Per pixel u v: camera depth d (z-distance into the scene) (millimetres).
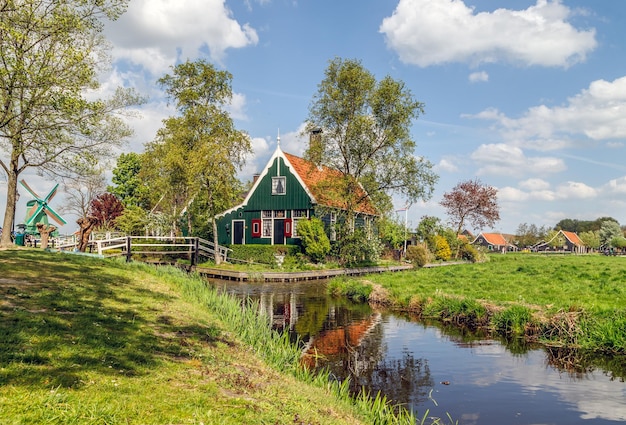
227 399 5086
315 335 12391
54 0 15266
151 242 32688
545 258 51625
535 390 8117
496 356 10336
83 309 8359
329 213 34812
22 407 3965
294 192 34781
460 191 59094
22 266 12094
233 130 29859
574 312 11914
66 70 15539
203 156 27750
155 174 33250
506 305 13922
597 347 10766
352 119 32438
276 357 8125
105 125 18000
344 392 7203
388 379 8680
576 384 8422
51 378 4758
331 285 20844
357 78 31859
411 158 31797
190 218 35188
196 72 29875
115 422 3961
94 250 28641
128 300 10156
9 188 18359
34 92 14562
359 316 15273
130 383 5012
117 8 17109
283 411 5117
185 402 4691
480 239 104188
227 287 22766
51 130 16125
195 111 29734
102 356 5781
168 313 9688
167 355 6473
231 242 36906
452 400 7617
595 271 25594
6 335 5949
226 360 7027
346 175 32438
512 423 6703
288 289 22281
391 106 32156
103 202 50375
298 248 32812
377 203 32469
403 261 41750
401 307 16859
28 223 28484
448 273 25859
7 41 14227
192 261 29000
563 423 6699
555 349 10938
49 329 6547
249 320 10586
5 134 15367
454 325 13773
